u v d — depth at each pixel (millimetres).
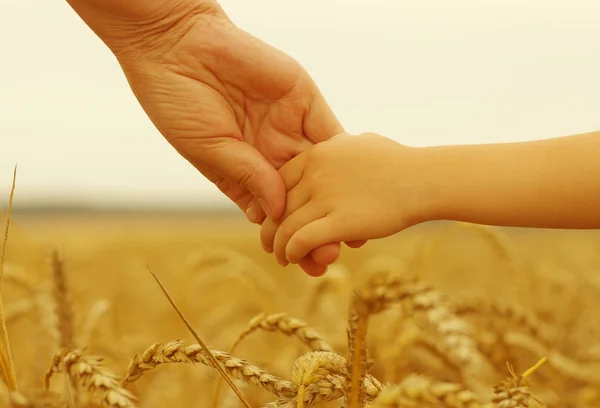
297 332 620
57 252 728
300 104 790
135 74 778
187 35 768
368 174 711
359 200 710
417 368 733
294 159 754
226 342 915
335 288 918
